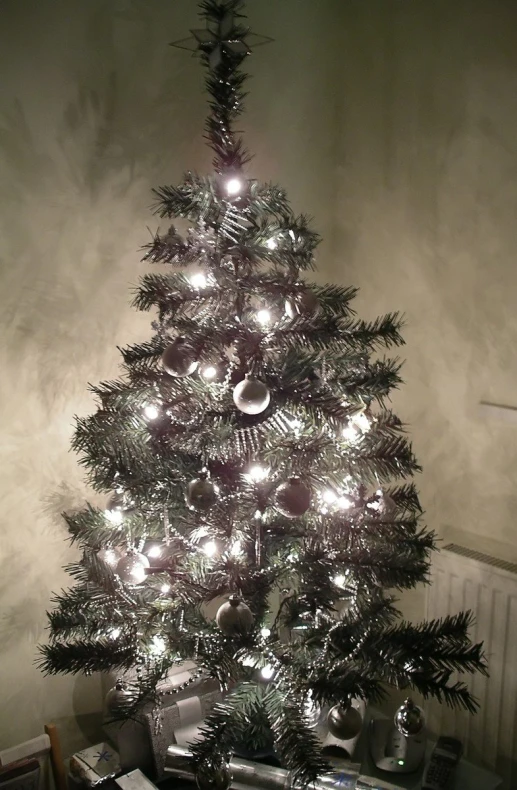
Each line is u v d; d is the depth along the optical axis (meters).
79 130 1.42
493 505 1.61
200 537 1.25
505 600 1.52
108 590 1.27
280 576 1.26
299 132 1.76
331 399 1.09
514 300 1.50
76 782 1.47
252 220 1.12
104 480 1.21
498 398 1.56
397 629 1.20
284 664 1.19
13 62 1.32
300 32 1.71
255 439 1.11
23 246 1.40
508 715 1.56
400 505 1.30
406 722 1.32
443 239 1.62
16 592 1.52
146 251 1.56
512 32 1.41
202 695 1.50
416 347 1.72
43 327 1.46
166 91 1.52
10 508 1.48
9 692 1.55
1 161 1.34
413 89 1.62
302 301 1.11
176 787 1.43
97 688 1.67
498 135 1.47
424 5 1.57
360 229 1.82
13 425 1.45
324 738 1.46
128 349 1.38
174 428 1.13
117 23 1.43
